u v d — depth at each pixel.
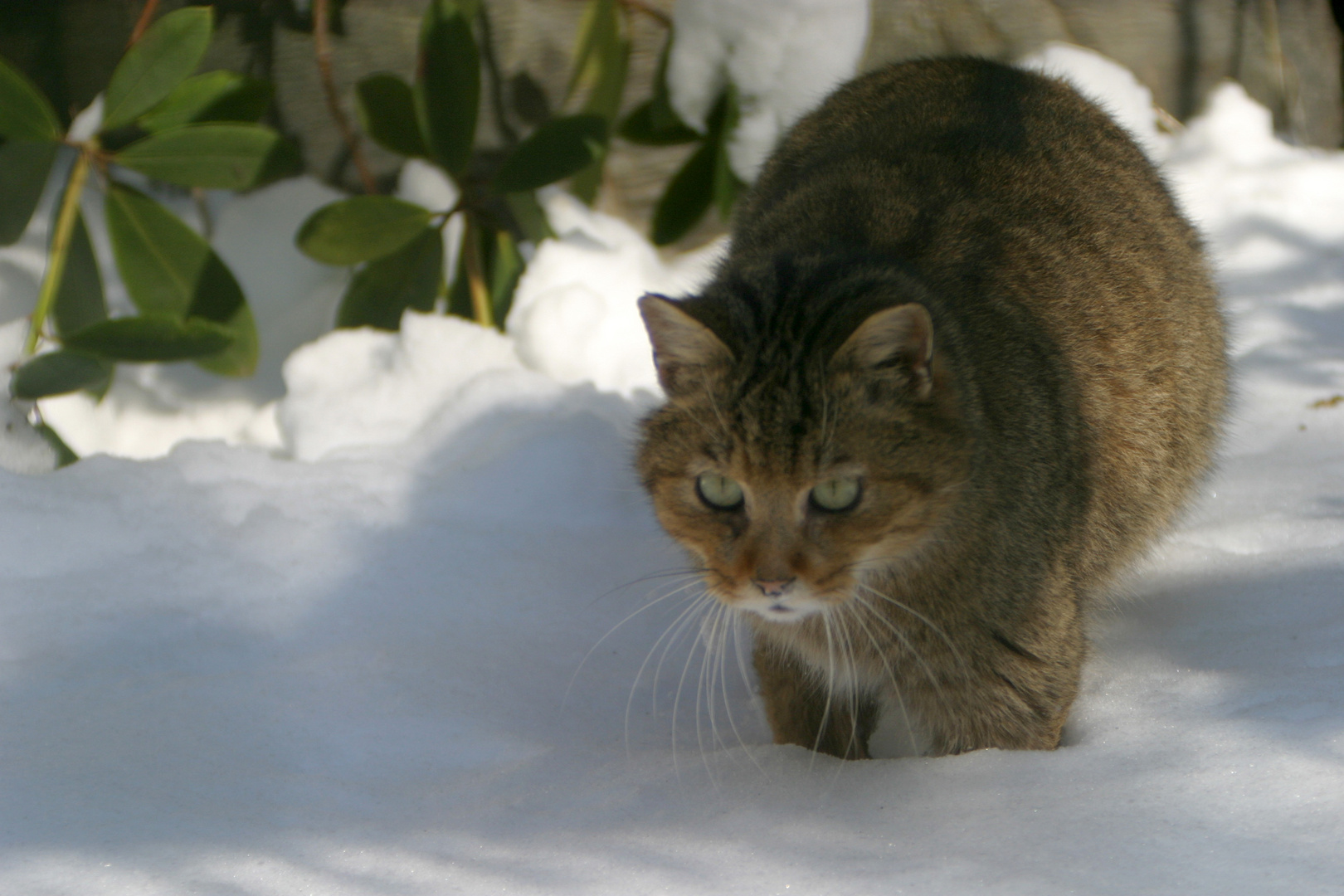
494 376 4.89
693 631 3.71
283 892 2.20
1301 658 3.00
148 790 2.67
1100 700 3.04
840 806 2.52
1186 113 7.16
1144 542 3.62
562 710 3.30
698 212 5.73
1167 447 3.60
